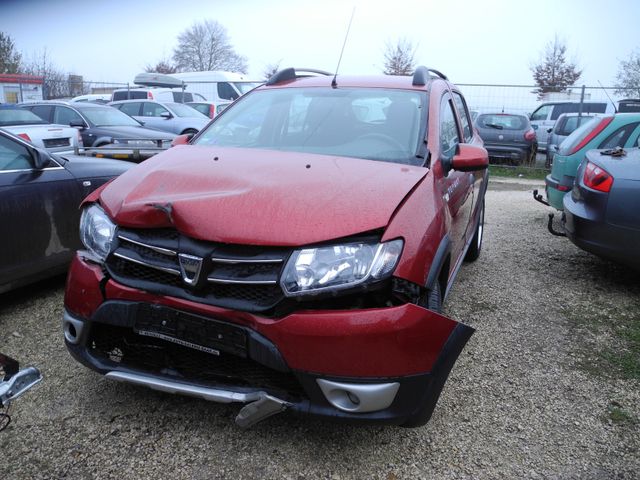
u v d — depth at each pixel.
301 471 2.44
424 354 2.26
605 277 5.10
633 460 2.58
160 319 2.39
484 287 4.82
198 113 15.82
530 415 2.90
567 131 14.56
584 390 3.15
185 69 57.16
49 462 2.44
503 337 3.82
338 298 2.24
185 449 2.54
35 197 4.04
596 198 4.33
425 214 2.57
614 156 4.48
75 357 2.69
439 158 3.17
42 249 4.11
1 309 4.11
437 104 3.61
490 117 15.60
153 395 2.94
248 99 3.97
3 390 1.99
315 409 2.26
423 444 2.64
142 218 2.43
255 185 2.51
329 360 2.18
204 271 2.28
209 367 2.44
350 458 2.53
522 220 8.02
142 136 10.40
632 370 3.38
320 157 3.02
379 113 3.48
